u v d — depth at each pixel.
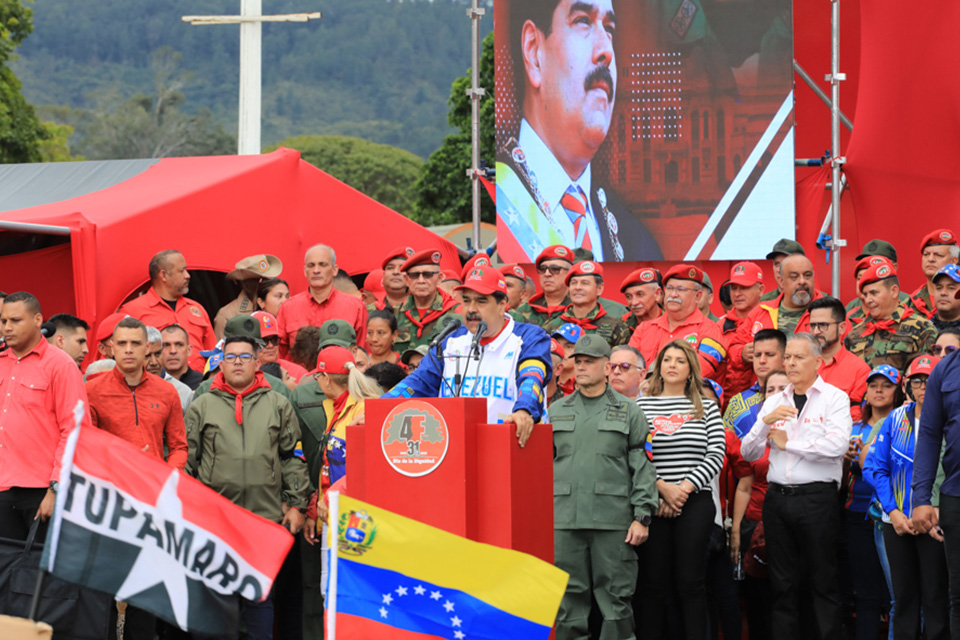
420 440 11.47
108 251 21.69
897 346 18.42
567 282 20.78
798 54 29.61
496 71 26.20
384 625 11.34
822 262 27.92
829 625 16.03
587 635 15.95
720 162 25.38
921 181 23.78
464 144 71.12
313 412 17.50
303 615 17.14
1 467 15.72
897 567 15.79
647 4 25.55
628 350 17.61
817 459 16.12
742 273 20.78
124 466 11.31
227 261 24.50
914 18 23.39
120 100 183.12
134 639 15.97
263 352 19.20
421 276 21.77
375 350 19.61
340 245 27.73
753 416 17.48
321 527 16.91
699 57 25.42
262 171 25.44
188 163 26.75
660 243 25.69
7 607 13.86
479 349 13.18
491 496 11.49
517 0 26.05
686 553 16.23
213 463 16.23
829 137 29.66
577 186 25.95
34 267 21.69
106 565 11.15
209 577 11.33
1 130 69.94
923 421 14.45
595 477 15.95
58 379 15.87
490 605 11.28
